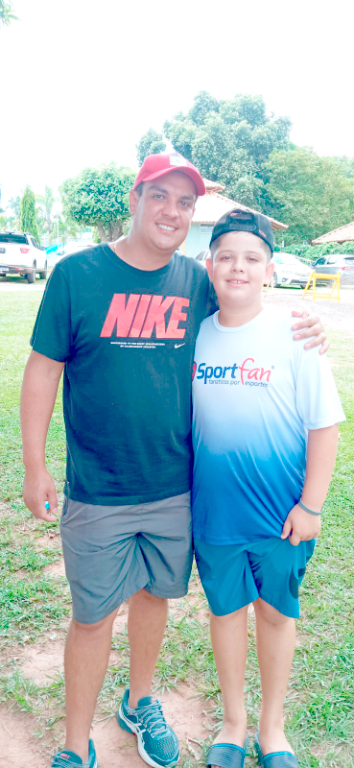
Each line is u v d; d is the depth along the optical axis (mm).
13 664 2381
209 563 1882
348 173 61406
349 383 7328
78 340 1735
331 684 2279
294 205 42594
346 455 4797
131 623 2004
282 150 43781
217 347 1840
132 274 1724
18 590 2840
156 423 1775
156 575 1933
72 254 1745
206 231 24891
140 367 1738
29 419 1783
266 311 1836
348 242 31141
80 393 1776
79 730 1837
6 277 22672
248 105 45781
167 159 1679
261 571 1873
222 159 42469
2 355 8180
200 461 1867
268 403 1770
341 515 3727
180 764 1951
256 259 1762
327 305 16109
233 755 1875
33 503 1829
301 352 1742
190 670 2395
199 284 1910
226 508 1830
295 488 1814
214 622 1926
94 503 1774
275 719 1938
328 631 2627
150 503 1825
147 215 1678
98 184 36969
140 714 2016
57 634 2582
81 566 1787
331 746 2016
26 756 1953
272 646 1909
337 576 3045
